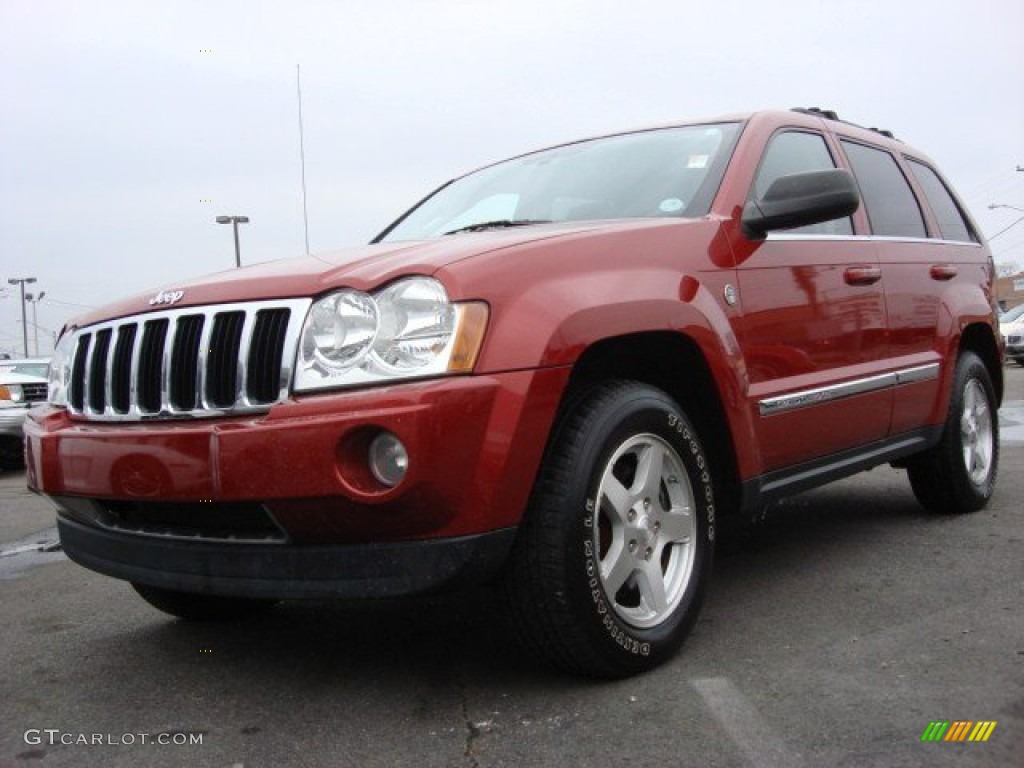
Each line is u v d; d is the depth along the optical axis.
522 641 2.69
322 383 2.47
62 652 3.36
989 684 2.63
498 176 4.32
